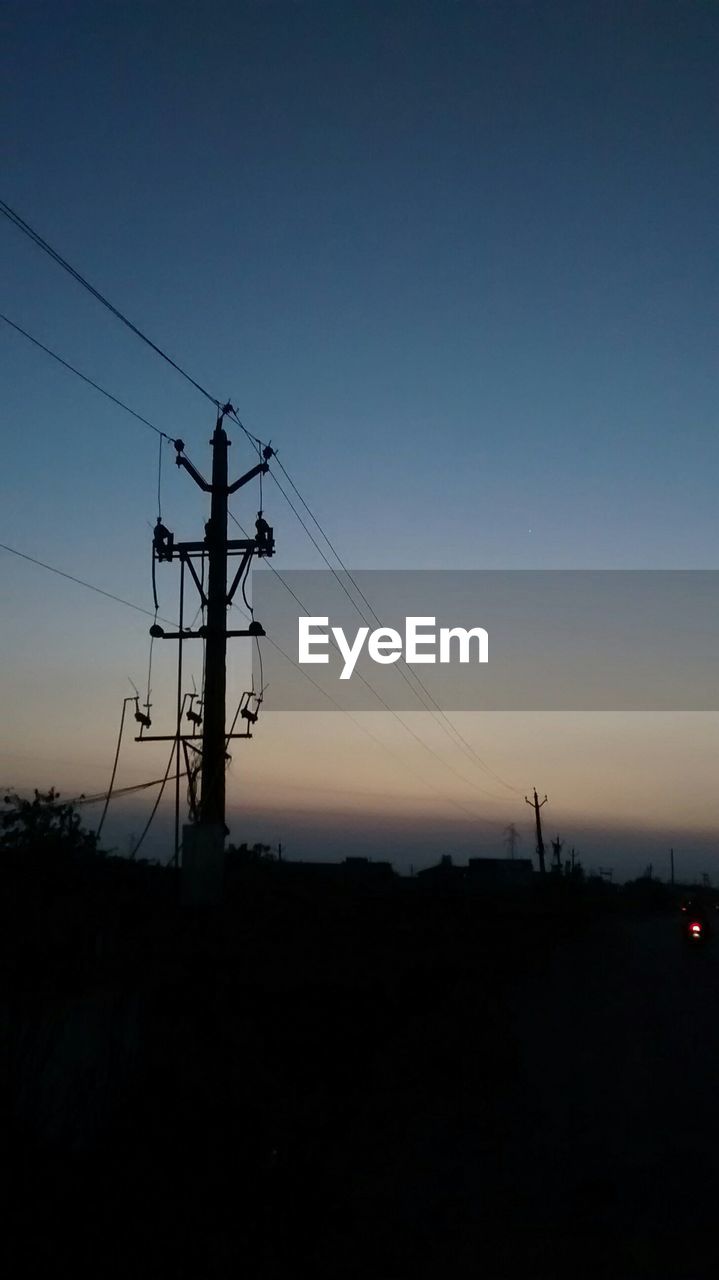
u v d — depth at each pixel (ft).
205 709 60.85
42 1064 27.84
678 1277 24.76
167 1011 39.45
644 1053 56.65
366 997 52.16
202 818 59.06
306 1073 41.09
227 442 64.69
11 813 51.62
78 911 34.45
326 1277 24.47
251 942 52.85
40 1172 25.93
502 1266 25.34
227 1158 29.50
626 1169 33.68
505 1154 35.22
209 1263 24.00
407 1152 34.94
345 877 122.52
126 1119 31.53
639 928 269.64
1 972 28.76
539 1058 54.54
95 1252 23.79
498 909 133.59
